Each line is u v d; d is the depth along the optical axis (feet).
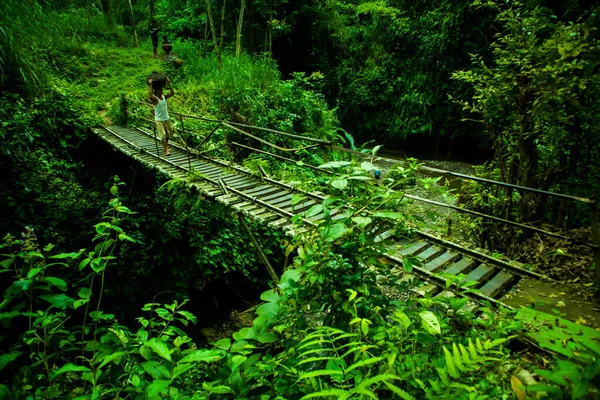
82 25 49.55
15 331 14.96
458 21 51.03
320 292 6.73
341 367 4.81
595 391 3.19
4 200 21.97
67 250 23.09
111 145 27.45
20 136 24.75
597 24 14.17
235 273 30.07
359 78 68.23
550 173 16.24
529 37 15.72
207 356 5.23
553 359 5.91
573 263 11.25
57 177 25.84
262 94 40.45
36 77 29.40
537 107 14.66
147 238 26.84
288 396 5.33
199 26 63.10
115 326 7.20
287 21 62.75
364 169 7.25
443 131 58.95
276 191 18.02
